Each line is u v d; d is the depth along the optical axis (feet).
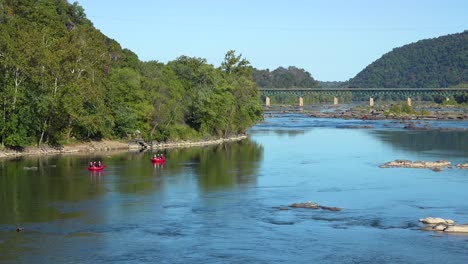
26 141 464.65
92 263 202.69
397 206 285.84
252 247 219.61
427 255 209.77
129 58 631.15
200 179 360.69
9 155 454.40
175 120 584.40
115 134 545.03
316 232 238.89
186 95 609.83
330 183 351.05
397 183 351.67
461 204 289.53
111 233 237.86
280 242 225.56
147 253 212.84
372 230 241.35
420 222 253.65
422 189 330.95
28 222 253.85
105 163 428.15
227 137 645.92
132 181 350.84
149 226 248.73
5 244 222.69
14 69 448.24
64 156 464.65
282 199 303.48
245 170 400.67
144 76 588.09
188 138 592.60
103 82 522.88
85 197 304.09
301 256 209.36
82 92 478.18
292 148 552.41
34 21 592.60
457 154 501.97
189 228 245.65
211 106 611.88
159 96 563.89
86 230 242.17
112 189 326.03
